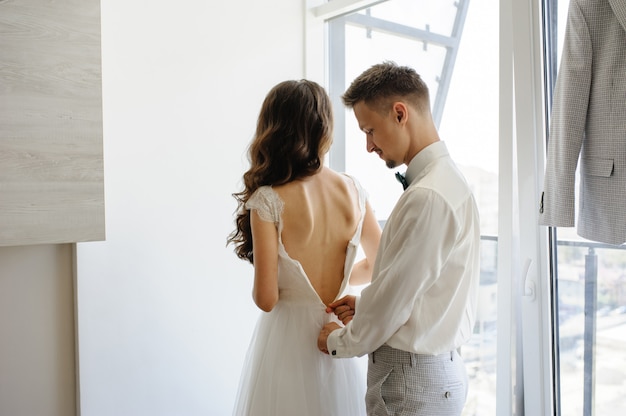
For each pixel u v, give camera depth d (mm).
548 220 1574
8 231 1688
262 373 1586
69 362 2127
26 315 2031
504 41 1826
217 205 2416
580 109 1482
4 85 1662
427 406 1322
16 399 2021
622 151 1415
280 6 2555
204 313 2393
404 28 2305
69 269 2111
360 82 1365
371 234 1656
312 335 1545
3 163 1670
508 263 1844
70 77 1774
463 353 2129
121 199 2162
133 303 2205
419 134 1344
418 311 1315
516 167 1838
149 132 2219
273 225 1471
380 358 1368
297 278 1523
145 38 2193
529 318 1817
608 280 1676
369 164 2547
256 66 2500
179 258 2316
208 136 2377
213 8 2363
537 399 1819
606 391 1708
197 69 2332
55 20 1737
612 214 1436
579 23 1479
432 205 1228
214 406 2432
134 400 2219
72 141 1788
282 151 1470
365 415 1631
